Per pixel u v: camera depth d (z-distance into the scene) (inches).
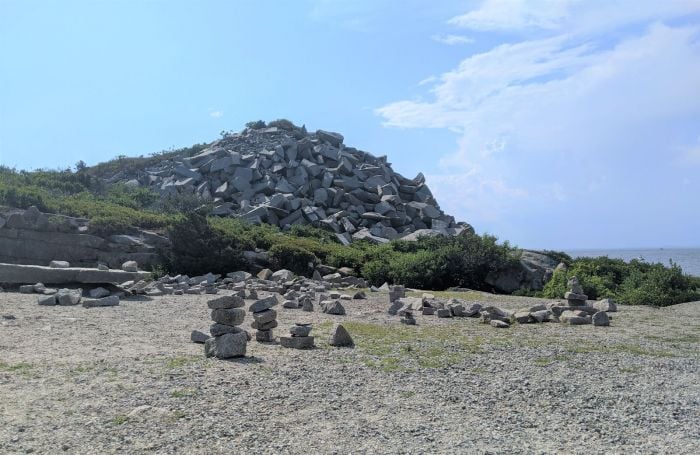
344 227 1446.9
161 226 1072.2
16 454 241.4
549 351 481.4
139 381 348.2
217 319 432.5
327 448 258.2
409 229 1513.3
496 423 298.5
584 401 339.6
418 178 1943.9
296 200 1487.5
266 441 264.5
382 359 432.1
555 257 1144.8
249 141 1895.9
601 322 637.3
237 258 1026.7
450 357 447.5
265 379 364.2
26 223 935.7
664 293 880.9
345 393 341.4
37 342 445.4
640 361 450.9
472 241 1108.5
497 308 654.5
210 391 333.1
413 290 968.3
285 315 636.1
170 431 272.1
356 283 1019.9
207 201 1448.1
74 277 767.1
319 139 1967.3
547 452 260.8
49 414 288.7
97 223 987.3
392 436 275.0
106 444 255.3
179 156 1841.8
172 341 472.7
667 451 264.7
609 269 1089.4
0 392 318.3
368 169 1788.9
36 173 1454.2
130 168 1798.7
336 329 482.9
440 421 298.8
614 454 259.6
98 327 522.0
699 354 484.7
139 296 750.5
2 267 743.1
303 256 1082.7
